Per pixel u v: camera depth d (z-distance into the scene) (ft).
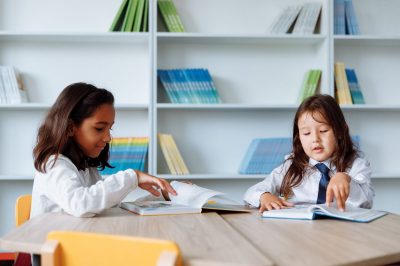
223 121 10.11
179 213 4.62
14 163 9.78
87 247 2.82
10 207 9.75
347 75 9.68
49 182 4.81
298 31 9.52
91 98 5.24
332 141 5.84
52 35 9.15
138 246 2.65
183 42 9.86
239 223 4.13
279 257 2.77
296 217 4.37
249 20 10.05
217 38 9.48
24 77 9.78
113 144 9.17
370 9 10.30
